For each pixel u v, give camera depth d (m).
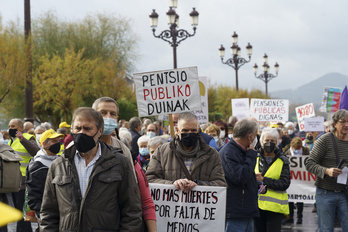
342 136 6.62
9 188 6.84
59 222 3.80
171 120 6.77
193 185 4.91
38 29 38.84
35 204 5.84
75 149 3.75
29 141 8.72
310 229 9.83
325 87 16.08
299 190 10.60
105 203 3.61
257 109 17.83
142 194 4.29
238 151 5.61
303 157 10.61
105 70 32.19
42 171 5.88
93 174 3.60
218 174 5.00
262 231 6.77
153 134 12.58
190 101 6.73
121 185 3.72
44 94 30.77
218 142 9.31
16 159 6.90
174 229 5.01
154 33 21.05
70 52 32.50
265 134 6.62
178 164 5.02
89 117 3.65
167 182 5.01
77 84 30.36
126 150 4.40
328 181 6.61
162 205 5.04
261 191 6.46
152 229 4.25
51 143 6.01
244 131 5.59
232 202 5.55
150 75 6.79
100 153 3.74
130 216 3.73
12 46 20.11
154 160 5.18
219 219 4.96
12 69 19.89
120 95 32.97
